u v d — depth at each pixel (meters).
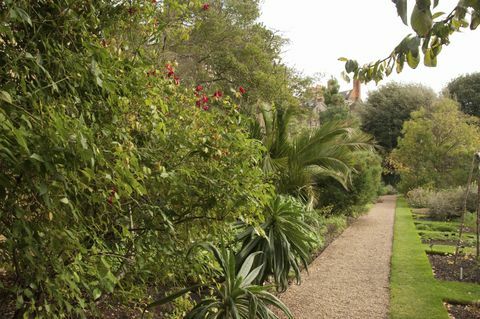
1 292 2.35
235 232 4.12
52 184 1.67
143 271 2.76
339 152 8.37
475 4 1.84
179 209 2.80
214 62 12.04
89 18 2.40
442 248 7.77
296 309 4.65
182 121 2.96
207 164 2.82
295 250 4.48
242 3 13.09
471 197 11.88
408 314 4.44
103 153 2.00
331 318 4.40
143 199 2.71
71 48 2.34
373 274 6.07
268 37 14.17
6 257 2.04
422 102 26.41
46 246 1.91
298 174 7.58
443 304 4.74
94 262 2.23
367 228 10.61
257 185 2.94
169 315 3.65
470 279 5.79
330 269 6.35
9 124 1.36
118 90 2.32
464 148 16.64
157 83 2.77
